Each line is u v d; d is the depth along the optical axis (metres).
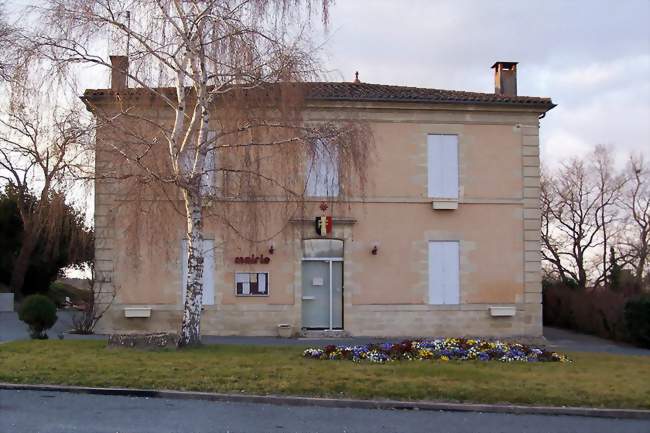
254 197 16.19
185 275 22.31
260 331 22.59
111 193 16.62
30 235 28.19
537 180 23.94
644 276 38.59
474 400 11.42
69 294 37.12
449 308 23.28
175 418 9.81
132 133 15.03
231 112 15.38
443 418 10.51
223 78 15.01
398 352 15.16
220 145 15.44
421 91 24.77
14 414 9.74
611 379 13.10
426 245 23.33
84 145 14.94
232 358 14.12
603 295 26.55
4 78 15.05
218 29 14.54
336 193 17.30
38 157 15.64
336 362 14.13
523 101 23.72
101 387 11.57
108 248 22.02
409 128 23.52
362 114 23.08
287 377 12.31
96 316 21.95
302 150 15.32
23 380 11.91
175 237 18.80
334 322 23.14
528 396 11.53
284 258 22.73
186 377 12.15
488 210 23.67
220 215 17.08
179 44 14.88
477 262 23.50
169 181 14.83
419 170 23.44
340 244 23.22
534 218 23.83
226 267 22.59
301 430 9.40
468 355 15.32
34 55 14.34
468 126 23.78
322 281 23.16
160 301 22.23
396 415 10.59
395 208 23.28
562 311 29.52
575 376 13.30
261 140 15.50
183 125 16.33
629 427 10.34
